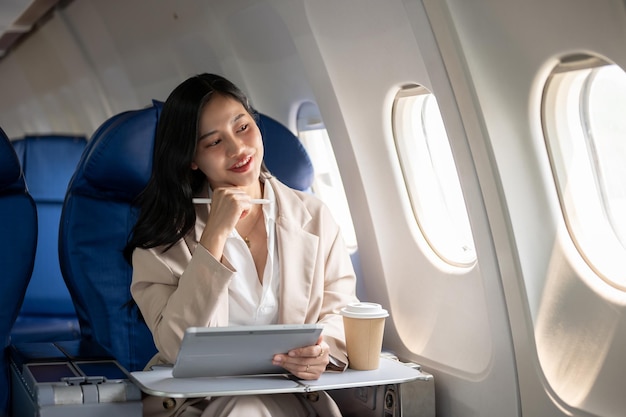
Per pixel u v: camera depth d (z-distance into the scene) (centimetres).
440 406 250
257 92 339
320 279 232
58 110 652
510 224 212
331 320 223
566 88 204
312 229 237
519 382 219
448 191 271
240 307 221
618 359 198
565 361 209
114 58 476
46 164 333
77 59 533
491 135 209
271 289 224
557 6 180
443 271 258
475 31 202
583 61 189
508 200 211
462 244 265
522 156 212
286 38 290
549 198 214
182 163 215
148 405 208
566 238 216
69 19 502
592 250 212
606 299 204
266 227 228
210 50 354
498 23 196
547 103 208
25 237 241
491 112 208
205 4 329
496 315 222
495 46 201
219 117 212
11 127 816
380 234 279
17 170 240
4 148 234
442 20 204
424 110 265
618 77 194
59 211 330
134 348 252
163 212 220
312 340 192
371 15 233
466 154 215
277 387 186
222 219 208
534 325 214
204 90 212
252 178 218
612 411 195
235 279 220
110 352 246
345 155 279
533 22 188
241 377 197
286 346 190
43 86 653
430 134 268
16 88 741
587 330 207
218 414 200
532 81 201
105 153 242
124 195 253
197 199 218
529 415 217
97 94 542
